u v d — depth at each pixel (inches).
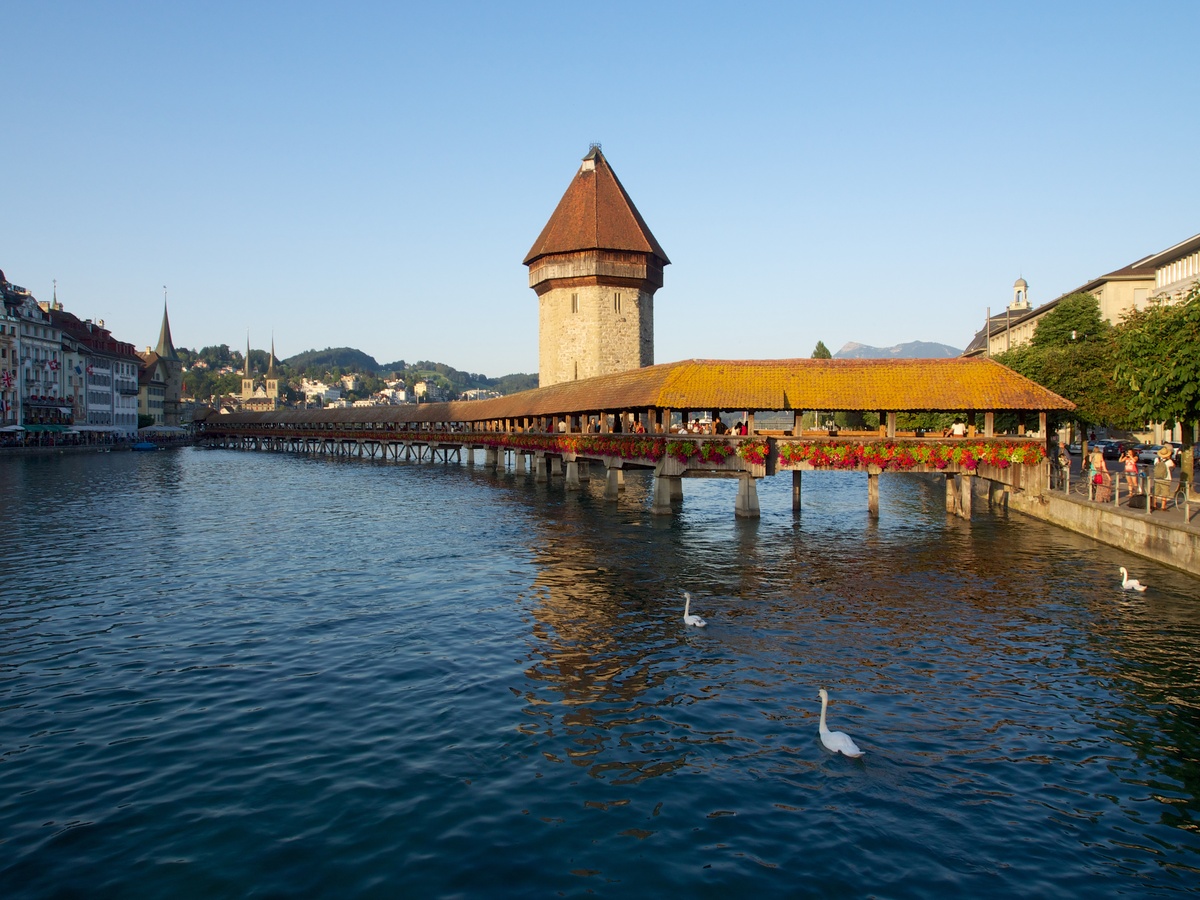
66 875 316.8
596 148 2908.5
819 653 599.5
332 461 3494.1
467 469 2812.5
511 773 405.7
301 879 315.0
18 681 537.6
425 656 593.6
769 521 1328.7
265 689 524.1
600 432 1676.9
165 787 388.8
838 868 326.3
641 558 989.2
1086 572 874.8
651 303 2918.3
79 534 1216.8
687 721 471.5
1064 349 1642.5
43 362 3954.2
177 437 5359.3
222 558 1004.6
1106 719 475.8
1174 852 339.9
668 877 319.3
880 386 1250.0
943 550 1028.5
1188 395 918.4
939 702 501.7
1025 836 351.6
